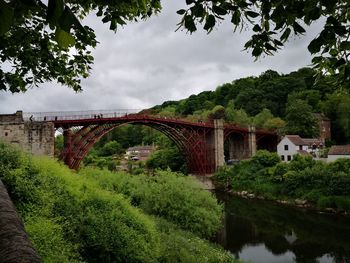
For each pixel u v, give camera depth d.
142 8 4.59
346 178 40.22
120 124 42.25
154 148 113.12
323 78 4.53
